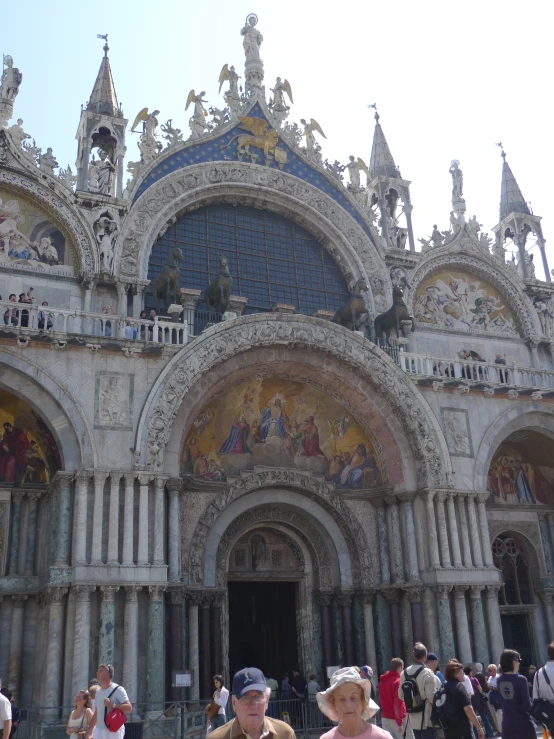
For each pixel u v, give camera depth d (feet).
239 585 104.42
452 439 98.07
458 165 129.18
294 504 96.32
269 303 110.22
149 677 73.67
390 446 97.40
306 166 117.50
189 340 89.04
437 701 36.22
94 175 101.81
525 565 111.55
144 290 99.30
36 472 87.10
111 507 77.56
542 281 127.13
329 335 95.04
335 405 100.07
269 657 100.01
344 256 115.24
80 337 81.71
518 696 36.37
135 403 82.99
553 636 107.34
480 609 90.99
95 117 104.94
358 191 119.24
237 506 92.89
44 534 84.43
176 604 80.07
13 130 98.37
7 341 79.56
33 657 81.25
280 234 115.14
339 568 96.07
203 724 76.43
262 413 97.55
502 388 102.22
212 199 110.22
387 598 93.09
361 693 21.79
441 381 99.14
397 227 121.39
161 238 106.11
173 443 85.25
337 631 94.58
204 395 88.79
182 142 108.58
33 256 96.43
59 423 79.77
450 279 122.93
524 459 115.14
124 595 75.72
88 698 46.21
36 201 97.81
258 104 117.29
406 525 93.97
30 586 82.89
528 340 123.03
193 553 87.40
